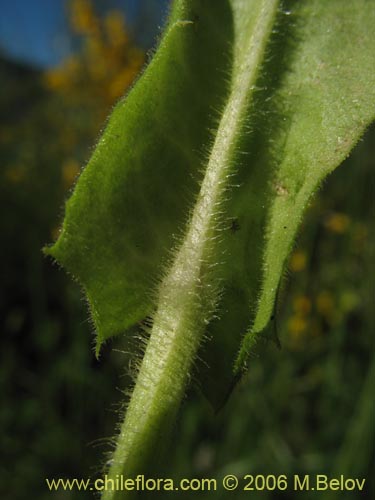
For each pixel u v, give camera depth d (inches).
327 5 2.5
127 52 15.6
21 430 10.3
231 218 2.3
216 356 2.3
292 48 2.5
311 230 11.1
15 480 9.8
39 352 11.9
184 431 9.5
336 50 2.4
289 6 2.5
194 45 2.4
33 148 17.3
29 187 15.8
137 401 2.2
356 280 11.0
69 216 2.3
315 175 2.3
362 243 11.2
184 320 2.3
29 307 12.8
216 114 2.5
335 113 2.4
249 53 2.5
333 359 10.3
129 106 2.3
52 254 2.3
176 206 2.4
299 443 10.3
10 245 14.0
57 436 10.2
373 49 2.4
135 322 2.4
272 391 9.9
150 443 2.2
